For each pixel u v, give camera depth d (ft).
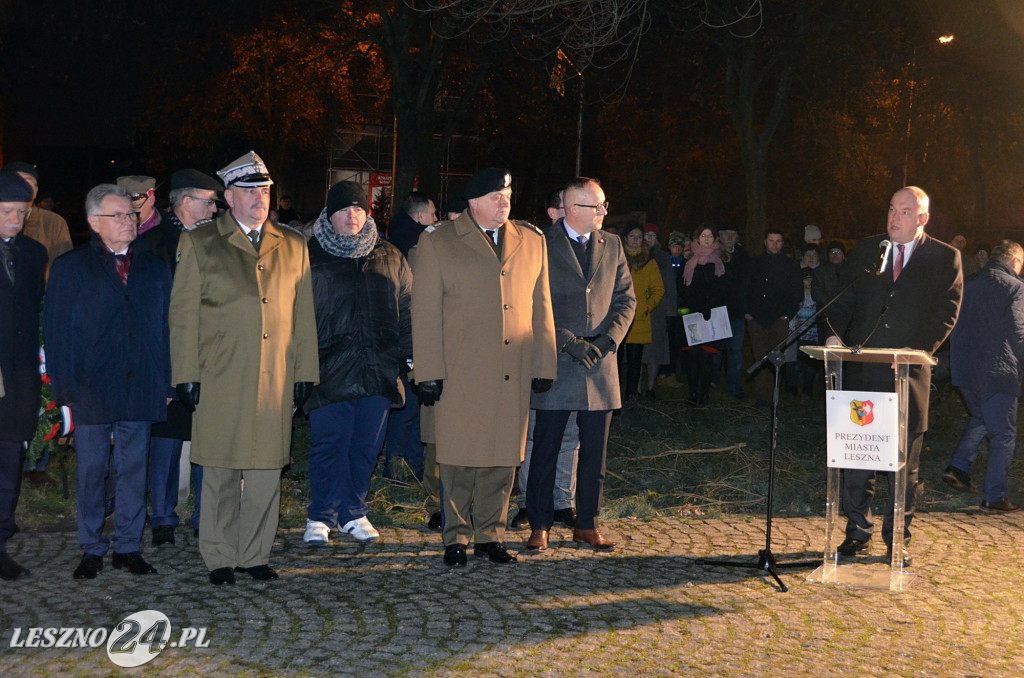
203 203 19.17
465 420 18.33
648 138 92.53
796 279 35.01
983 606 16.98
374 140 136.98
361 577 17.69
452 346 18.37
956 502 24.56
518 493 23.38
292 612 15.78
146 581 17.20
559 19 49.60
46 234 23.70
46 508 21.67
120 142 80.43
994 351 23.75
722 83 69.26
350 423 19.76
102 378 16.99
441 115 72.69
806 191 105.19
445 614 15.83
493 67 62.18
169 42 57.93
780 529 21.90
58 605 15.94
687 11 60.03
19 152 75.31
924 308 19.24
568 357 19.44
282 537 20.24
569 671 13.70
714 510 23.45
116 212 16.97
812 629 15.65
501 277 18.37
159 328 17.53
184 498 21.93
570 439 21.53
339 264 19.47
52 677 13.19
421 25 55.93
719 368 39.50
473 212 18.53
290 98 71.00
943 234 78.64
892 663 14.38
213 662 13.76
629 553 19.69
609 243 20.11
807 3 60.23
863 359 17.90
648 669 13.85
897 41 63.98
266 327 17.16
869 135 102.68
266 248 17.39
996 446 23.89
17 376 16.97
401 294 20.15
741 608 16.52
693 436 30.86
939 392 37.70
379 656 14.07
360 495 20.30
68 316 16.85
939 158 102.37
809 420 34.32
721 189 113.80
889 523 19.40
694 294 36.11
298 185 136.46
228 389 16.98
